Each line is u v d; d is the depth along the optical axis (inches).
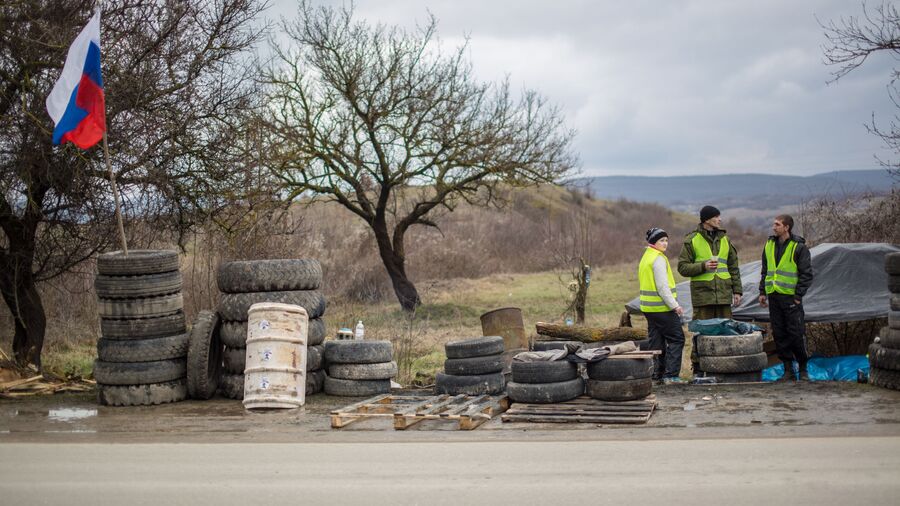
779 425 369.7
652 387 451.8
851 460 301.6
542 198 2842.0
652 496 262.1
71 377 569.0
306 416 433.7
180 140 584.4
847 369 520.1
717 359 487.2
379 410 438.6
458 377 465.4
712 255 505.7
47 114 515.5
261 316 458.3
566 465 306.3
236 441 371.6
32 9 509.4
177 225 619.8
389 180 1115.9
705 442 339.9
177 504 266.5
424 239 1533.0
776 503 251.8
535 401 413.4
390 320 893.8
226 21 591.5
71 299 778.2
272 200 744.3
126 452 348.2
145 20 556.4
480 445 349.4
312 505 261.9
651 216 3538.4
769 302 499.8
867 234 772.6
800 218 824.3
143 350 466.3
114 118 542.3
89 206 553.0
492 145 1076.5
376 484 285.4
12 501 274.1
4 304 670.5
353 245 1264.8
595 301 1139.9
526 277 1539.1
